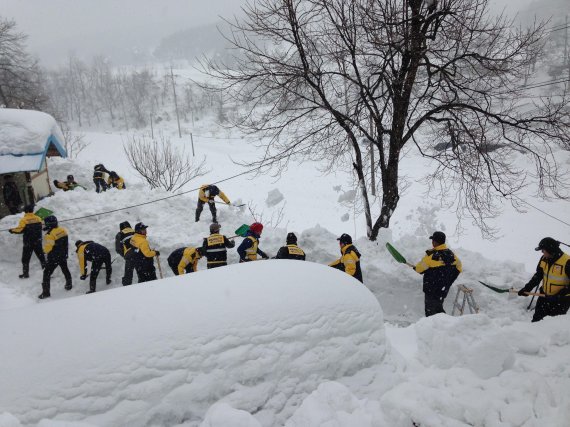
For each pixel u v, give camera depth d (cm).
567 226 1669
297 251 646
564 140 805
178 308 310
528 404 229
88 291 809
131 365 274
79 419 253
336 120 863
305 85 858
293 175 2622
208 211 1055
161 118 7819
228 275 358
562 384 255
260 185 2420
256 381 303
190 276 359
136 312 303
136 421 265
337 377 337
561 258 509
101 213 941
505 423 218
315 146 927
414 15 757
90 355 272
